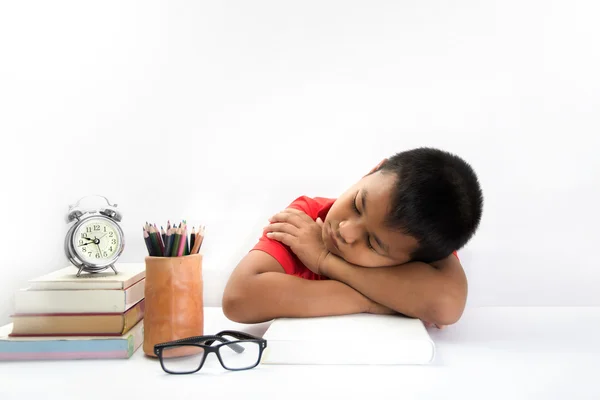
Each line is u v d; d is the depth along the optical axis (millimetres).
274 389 723
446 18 1387
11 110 1117
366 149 1403
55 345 883
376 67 1397
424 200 912
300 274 1115
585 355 877
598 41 1360
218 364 850
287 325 920
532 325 1091
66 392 726
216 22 1403
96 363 864
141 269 1056
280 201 1419
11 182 1108
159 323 872
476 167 1392
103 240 983
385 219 921
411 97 1396
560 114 1373
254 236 1424
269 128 1414
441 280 973
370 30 1397
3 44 1101
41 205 1210
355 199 975
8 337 893
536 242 1393
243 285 996
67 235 964
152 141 1409
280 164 1418
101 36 1382
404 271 986
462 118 1389
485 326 1078
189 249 931
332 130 1408
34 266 1179
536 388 723
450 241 951
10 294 1093
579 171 1375
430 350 829
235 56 1408
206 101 1411
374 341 833
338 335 855
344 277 1006
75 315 897
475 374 783
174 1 1399
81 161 1367
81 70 1365
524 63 1375
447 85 1391
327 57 1403
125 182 1403
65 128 1315
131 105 1399
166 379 776
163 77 1404
